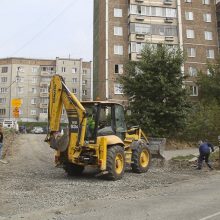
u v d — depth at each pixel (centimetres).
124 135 1548
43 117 9012
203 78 4444
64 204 931
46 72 9294
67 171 1452
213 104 3509
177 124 2981
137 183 1295
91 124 1385
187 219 762
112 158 1341
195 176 1502
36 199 988
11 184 1236
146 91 2981
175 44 5191
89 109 1427
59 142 1373
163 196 1041
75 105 1364
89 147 1360
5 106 9175
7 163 1869
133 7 5106
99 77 5306
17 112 3528
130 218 776
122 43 5066
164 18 5200
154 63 2988
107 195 1060
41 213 827
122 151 1399
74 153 1355
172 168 1755
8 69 9250
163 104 2941
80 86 9194
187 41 5247
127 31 5112
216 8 5588
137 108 2981
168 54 3016
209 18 5412
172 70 2995
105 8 5122
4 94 9219
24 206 905
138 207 886
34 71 9319
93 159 1358
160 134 2934
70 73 9219
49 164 1867
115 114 1506
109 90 4888
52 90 1426
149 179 1397
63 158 1398
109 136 1406
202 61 5253
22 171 1588
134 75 3045
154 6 5188
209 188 1185
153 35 5116
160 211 838
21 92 9188
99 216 798
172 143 2998
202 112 3158
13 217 793
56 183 1270
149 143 1975
